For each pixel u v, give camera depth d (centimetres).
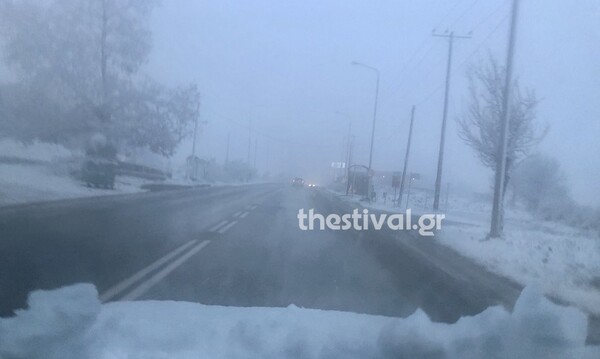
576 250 1884
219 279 1121
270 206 3422
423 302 1037
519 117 2450
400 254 1712
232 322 721
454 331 710
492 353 652
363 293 1079
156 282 1059
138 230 1862
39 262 1178
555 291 1254
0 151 3366
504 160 2116
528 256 1739
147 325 681
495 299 1123
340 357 618
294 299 976
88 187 3366
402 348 641
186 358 584
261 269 1268
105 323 669
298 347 634
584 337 724
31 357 561
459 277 1366
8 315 744
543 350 663
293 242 1806
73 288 751
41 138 3722
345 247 1778
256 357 602
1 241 1407
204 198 3825
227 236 1852
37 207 2227
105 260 1270
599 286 1361
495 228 2111
